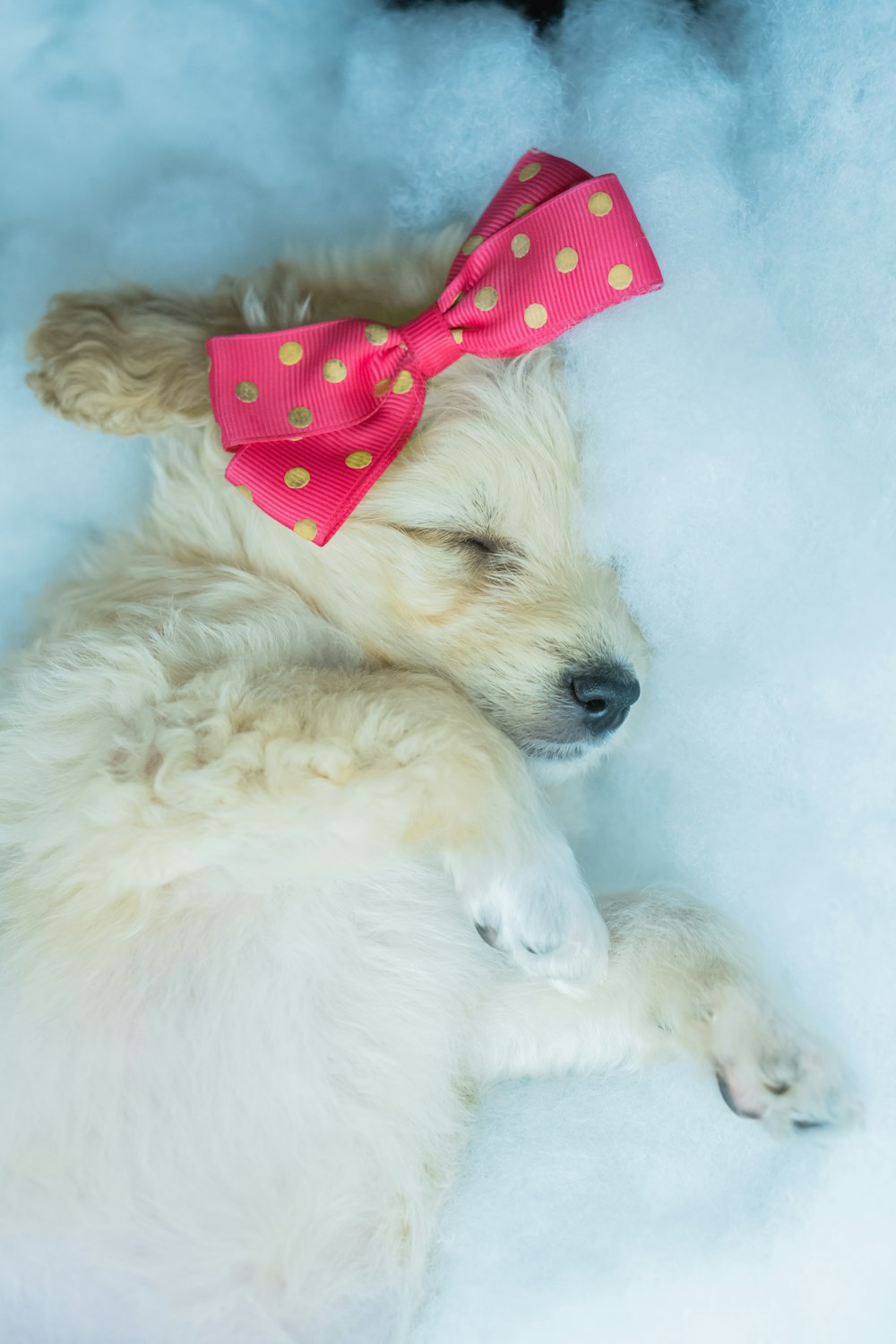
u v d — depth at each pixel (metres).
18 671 0.49
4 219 0.54
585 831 0.53
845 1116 0.47
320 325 0.46
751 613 0.51
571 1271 0.49
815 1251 0.50
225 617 0.48
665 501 0.49
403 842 0.46
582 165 0.51
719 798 0.52
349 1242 0.48
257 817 0.45
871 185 0.52
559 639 0.47
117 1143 0.47
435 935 0.49
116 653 0.47
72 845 0.46
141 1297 0.47
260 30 0.55
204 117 0.54
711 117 0.51
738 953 0.49
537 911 0.47
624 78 0.51
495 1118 0.50
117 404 0.48
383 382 0.46
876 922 0.51
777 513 0.50
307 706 0.46
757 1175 0.50
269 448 0.46
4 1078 0.47
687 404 0.48
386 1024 0.48
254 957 0.47
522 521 0.47
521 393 0.47
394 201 0.52
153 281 0.53
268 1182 0.47
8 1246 0.47
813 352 0.52
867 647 0.52
